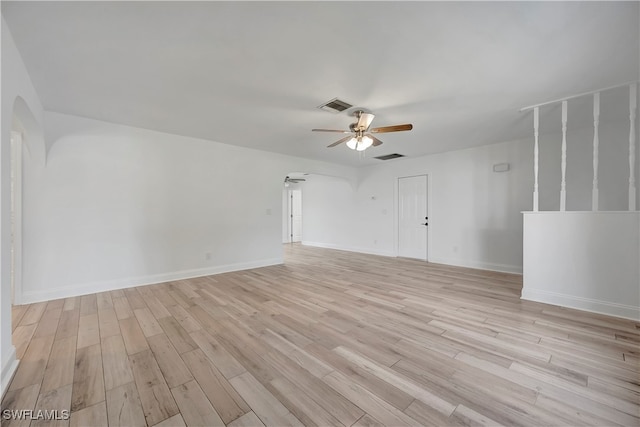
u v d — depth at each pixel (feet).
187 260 14.12
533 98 9.54
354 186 23.56
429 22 5.75
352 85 8.51
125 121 11.73
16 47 6.39
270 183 17.60
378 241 22.09
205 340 7.36
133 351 6.79
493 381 5.60
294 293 11.53
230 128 12.67
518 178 14.98
